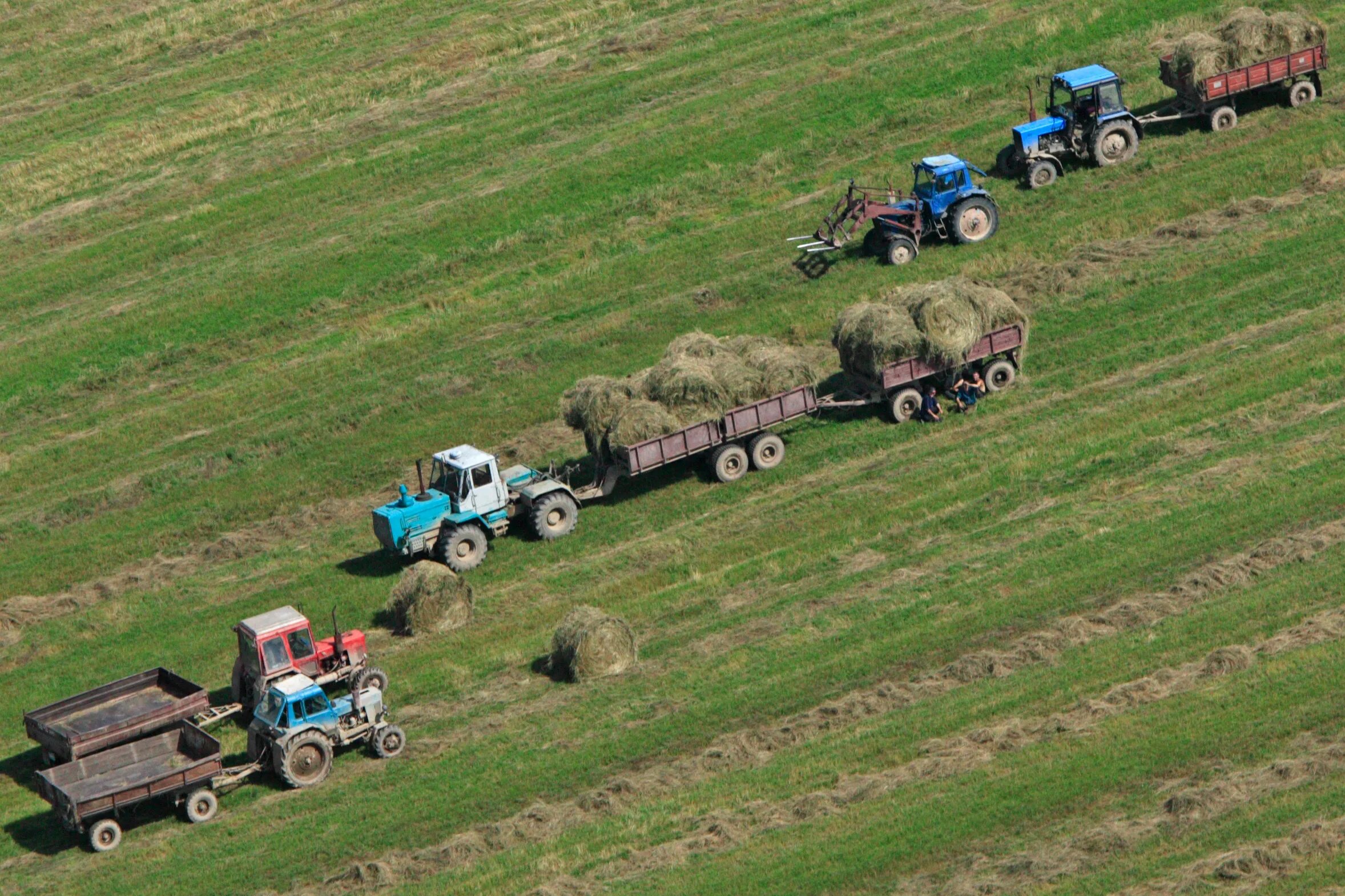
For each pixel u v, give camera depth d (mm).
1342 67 169375
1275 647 95125
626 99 193250
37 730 102438
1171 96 169750
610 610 113000
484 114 196750
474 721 102688
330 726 99750
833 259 156250
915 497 120188
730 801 90188
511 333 155750
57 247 183375
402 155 189875
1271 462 114938
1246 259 142125
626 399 125938
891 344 127688
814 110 183625
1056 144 160375
